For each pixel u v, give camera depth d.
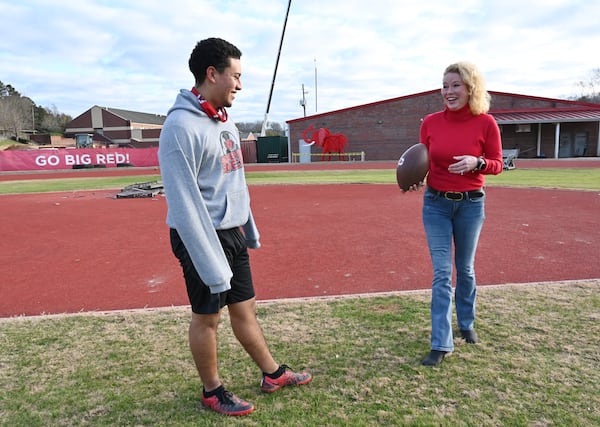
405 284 5.29
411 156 3.47
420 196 12.95
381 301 4.52
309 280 5.55
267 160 38.91
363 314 4.20
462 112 3.33
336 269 5.95
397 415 2.68
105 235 8.75
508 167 22.02
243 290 2.88
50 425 2.68
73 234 8.95
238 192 2.76
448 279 3.41
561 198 11.62
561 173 19.72
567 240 7.09
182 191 2.40
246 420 2.70
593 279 5.00
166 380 3.17
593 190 12.95
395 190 14.69
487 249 6.68
